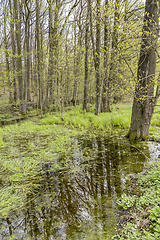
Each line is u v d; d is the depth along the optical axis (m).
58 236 1.92
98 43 9.20
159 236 1.60
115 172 3.39
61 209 2.39
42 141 6.01
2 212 2.38
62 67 8.83
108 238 1.84
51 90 15.78
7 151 5.07
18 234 1.98
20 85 12.95
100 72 8.97
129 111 10.17
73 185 3.00
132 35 4.14
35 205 2.51
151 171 2.93
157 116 8.42
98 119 8.48
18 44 12.22
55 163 4.02
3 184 3.16
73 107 15.27
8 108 14.88
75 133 6.86
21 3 12.01
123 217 2.11
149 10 4.25
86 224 2.08
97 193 2.71
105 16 6.24
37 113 13.20
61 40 8.59
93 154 4.51
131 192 2.63
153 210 1.91
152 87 4.80
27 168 3.78
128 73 5.45
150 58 4.54
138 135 5.39
